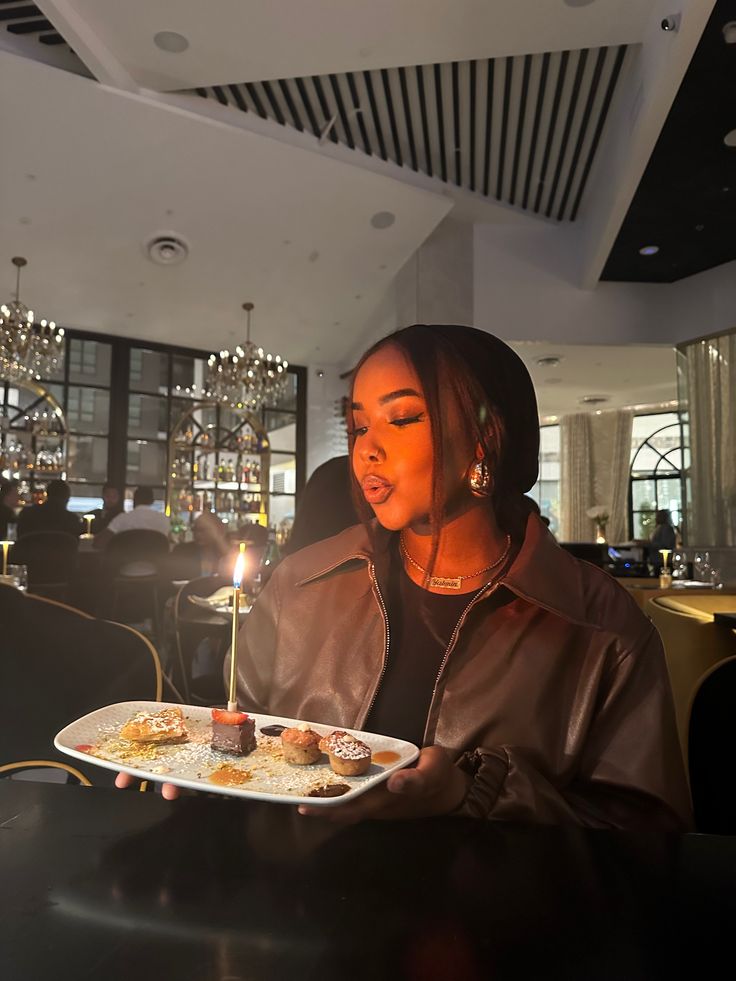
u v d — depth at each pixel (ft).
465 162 21.71
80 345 30.53
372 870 1.52
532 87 17.60
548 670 2.03
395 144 20.98
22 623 3.22
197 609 9.64
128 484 31.17
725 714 3.07
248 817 1.82
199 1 13.65
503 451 2.04
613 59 16.28
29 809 1.86
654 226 21.42
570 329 25.55
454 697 2.03
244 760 1.93
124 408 31.14
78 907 1.34
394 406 1.95
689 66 14.16
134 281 25.27
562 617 2.02
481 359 2.01
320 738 1.94
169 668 11.51
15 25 15.51
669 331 25.80
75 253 22.99
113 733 2.13
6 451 27.58
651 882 1.48
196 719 2.27
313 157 19.39
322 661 2.28
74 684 3.23
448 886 1.46
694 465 24.59
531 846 1.66
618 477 41.42
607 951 1.22
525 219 25.25
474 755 1.97
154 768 1.86
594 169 21.53
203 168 19.26
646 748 1.96
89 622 3.33
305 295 27.32
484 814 1.81
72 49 15.38
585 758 2.02
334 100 17.99
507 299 25.40
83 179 19.25
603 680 2.05
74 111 16.79
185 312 28.43
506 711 2.00
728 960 1.19
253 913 1.33
